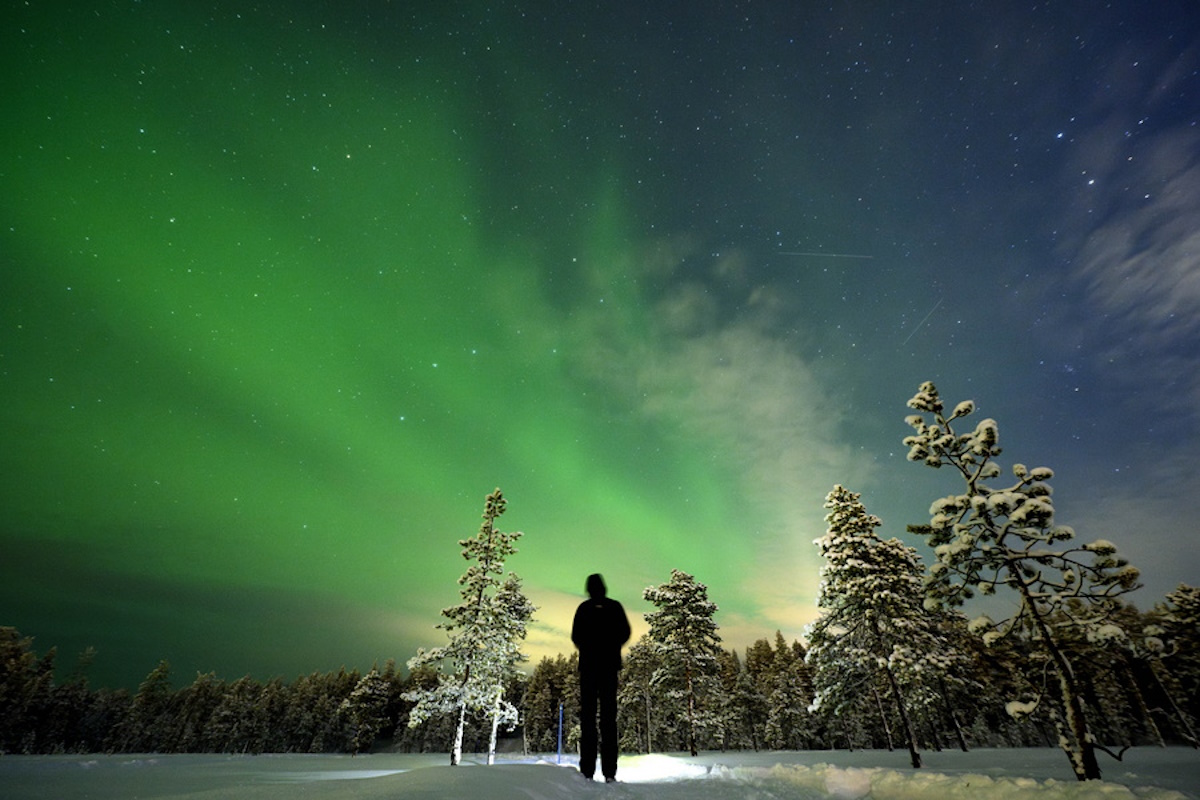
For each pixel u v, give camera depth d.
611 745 3.73
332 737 86.69
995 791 3.51
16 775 13.09
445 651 24.53
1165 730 24.73
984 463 9.18
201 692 89.62
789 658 66.06
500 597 28.88
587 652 3.98
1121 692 22.88
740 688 58.69
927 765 15.15
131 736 79.19
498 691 24.73
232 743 80.12
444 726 82.19
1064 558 8.16
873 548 23.08
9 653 66.81
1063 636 8.20
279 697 92.19
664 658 35.06
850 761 17.28
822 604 23.95
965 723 31.81
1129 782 6.56
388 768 25.94
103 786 10.13
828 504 24.58
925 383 10.38
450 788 2.32
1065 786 3.49
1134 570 7.65
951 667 24.30
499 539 26.78
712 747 44.81
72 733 80.75
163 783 11.35
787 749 52.38
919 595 22.33
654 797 2.98
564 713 71.25
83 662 84.94
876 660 20.89
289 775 18.08
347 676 96.81
